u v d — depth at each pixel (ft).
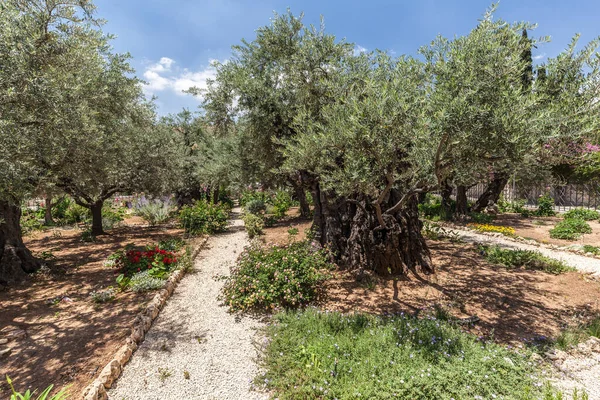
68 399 10.12
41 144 15.84
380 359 11.46
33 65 15.19
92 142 19.12
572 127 12.15
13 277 21.43
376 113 11.85
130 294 19.17
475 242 30.42
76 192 31.14
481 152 12.37
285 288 16.97
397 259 21.22
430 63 13.91
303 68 21.83
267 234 38.65
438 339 12.68
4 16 14.14
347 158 14.43
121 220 49.32
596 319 14.67
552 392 10.04
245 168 42.29
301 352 12.13
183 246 31.24
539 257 23.58
